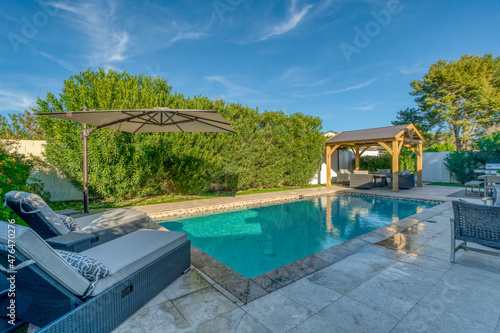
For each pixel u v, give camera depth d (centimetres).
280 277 309
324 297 262
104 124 466
